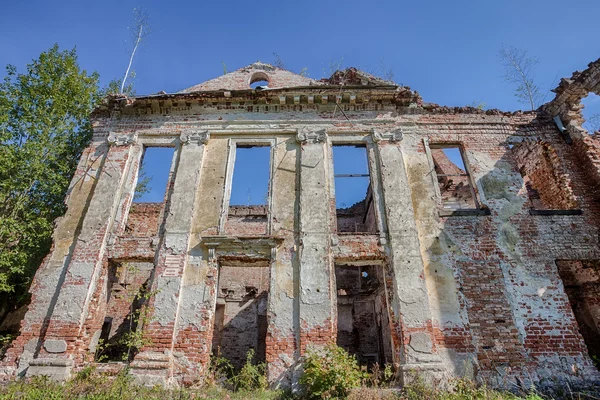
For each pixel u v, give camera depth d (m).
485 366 8.35
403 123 11.57
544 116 11.74
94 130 11.79
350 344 13.96
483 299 9.05
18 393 6.92
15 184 11.77
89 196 10.73
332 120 11.61
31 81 13.48
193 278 9.40
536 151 11.43
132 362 8.46
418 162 10.93
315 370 7.36
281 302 9.09
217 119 11.76
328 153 11.16
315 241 9.69
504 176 10.73
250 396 7.62
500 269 9.38
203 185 10.77
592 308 9.80
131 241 10.02
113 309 14.20
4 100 12.70
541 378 8.19
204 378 8.52
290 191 10.53
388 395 7.37
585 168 10.70
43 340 8.80
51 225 11.55
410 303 8.94
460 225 9.96
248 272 16.28
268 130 11.49
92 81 14.84
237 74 13.34
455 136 11.39
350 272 15.43
